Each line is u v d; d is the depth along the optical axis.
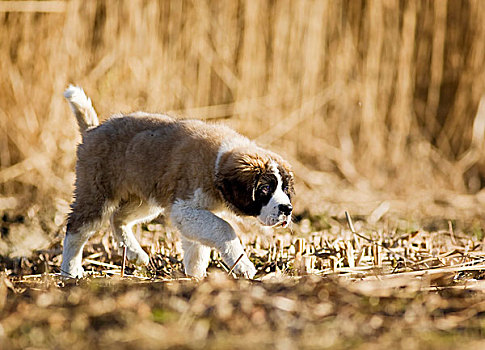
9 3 13.51
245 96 15.34
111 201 8.17
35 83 13.85
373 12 15.60
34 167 13.38
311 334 5.12
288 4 15.37
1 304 5.89
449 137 16.56
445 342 5.02
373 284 6.34
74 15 13.95
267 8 15.48
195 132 7.85
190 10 15.02
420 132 16.62
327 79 16.05
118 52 14.34
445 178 15.45
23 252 9.93
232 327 5.28
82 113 8.58
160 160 7.77
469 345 4.93
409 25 15.82
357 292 6.09
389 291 6.14
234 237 7.30
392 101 16.14
